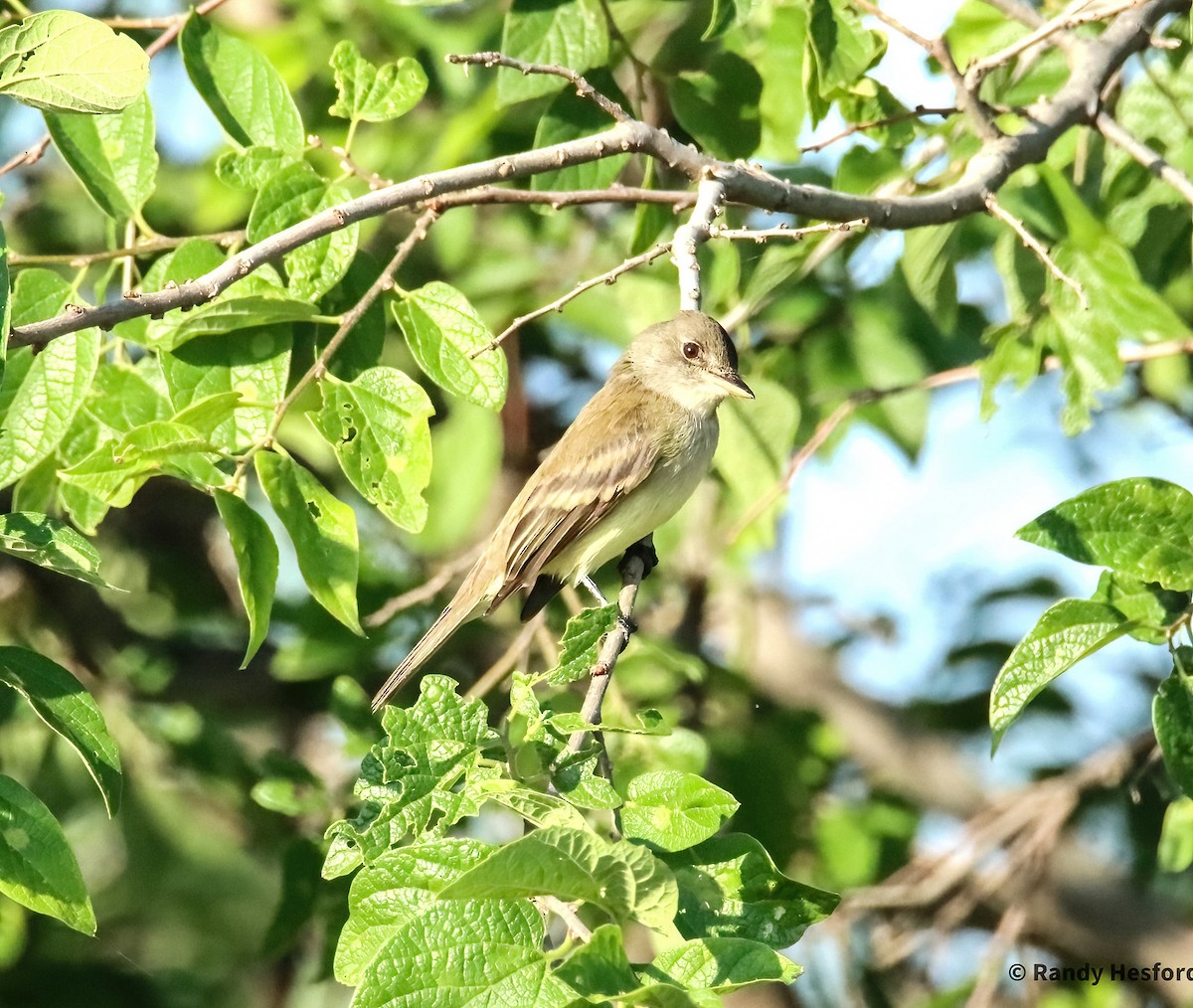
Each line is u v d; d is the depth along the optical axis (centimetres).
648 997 563
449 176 926
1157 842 1429
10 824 699
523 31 1062
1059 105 1109
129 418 1012
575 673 679
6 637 1443
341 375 996
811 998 1439
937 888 1376
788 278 1259
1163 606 806
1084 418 1123
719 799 677
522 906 601
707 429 1188
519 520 1181
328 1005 1551
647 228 1161
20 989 1421
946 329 1258
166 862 1519
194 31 991
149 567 1523
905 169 1244
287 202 953
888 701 1667
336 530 916
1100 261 1113
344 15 1399
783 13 1252
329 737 1531
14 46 761
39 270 956
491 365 948
